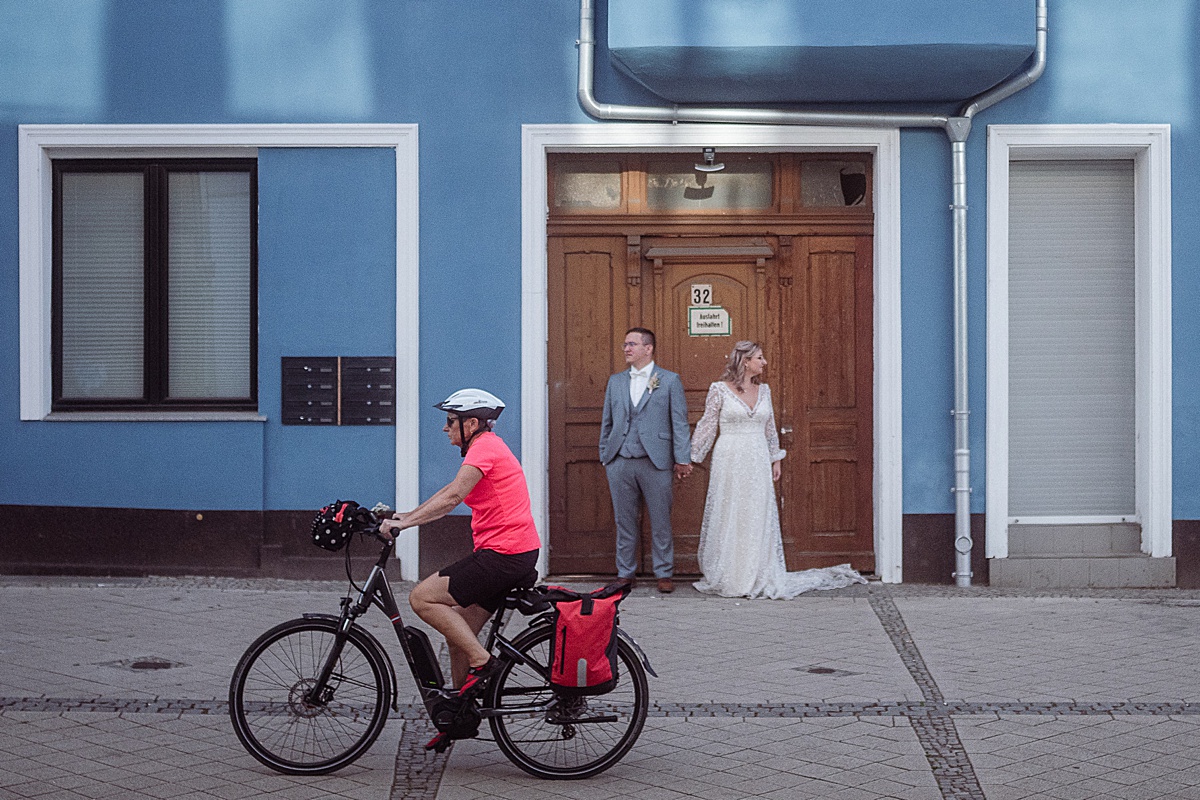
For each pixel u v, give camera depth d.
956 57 8.72
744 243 9.70
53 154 9.70
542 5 9.45
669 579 9.30
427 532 9.48
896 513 9.52
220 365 9.81
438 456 9.51
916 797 5.20
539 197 9.48
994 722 6.20
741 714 6.36
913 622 8.30
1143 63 9.44
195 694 6.57
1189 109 9.44
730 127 9.47
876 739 5.95
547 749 5.45
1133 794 5.22
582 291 9.72
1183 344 9.48
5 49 9.55
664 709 6.45
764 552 9.11
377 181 9.51
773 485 9.24
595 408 9.74
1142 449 9.66
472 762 5.66
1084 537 9.70
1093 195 9.80
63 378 9.85
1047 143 9.42
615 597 5.37
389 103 9.48
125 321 9.84
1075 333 9.80
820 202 9.75
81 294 9.82
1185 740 5.93
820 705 6.50
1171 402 9.48
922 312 9.51
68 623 8.08
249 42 9.49
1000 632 8.04
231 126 9.48
